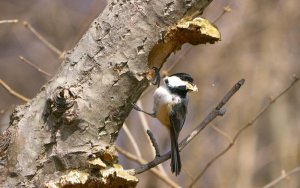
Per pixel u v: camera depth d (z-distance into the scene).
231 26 16.17
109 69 6.12
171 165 7.62
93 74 6.10
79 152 5.93
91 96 6.03
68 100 5.89
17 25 17.64
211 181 14.20
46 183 5.79
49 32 17.62
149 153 13.40
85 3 17.97
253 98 15.20
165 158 6.72
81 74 6.08
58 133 5.93
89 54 6.14
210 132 14.70
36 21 17.91
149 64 6.41
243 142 14.58
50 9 17.84
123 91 6.15
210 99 15.23
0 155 5.96
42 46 17.30
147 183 13.44
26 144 5.94
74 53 6.18
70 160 5.90
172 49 6.54
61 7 17.91
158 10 6.23
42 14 17.91
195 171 14.14
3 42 17.72
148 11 6.23
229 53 15.87
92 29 6.25
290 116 15.72
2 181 5.89
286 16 16.38
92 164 5.90
